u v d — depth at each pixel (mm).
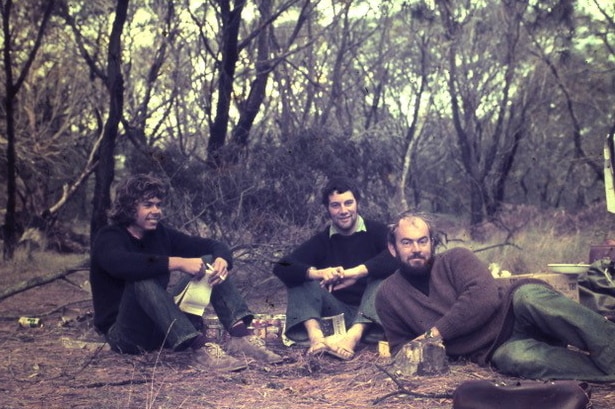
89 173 16172
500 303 4707
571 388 3611
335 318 5578
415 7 15227
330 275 5492
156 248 5570
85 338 6281
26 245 14977
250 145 9945
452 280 4887
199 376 4789
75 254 15539
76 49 16031
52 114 17719
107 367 5090
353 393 4273
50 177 18406
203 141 13438
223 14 10453
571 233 13086
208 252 5605
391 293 5113
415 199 16516
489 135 20688
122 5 8594
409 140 15734
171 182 8758
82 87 17234
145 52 15945
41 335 6531
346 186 5879
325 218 8727
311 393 4320
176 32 13445
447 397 4039
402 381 4469
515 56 18188
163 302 5105
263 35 12031
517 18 17438
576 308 4367
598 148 21422
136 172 9055
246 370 4934
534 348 4434
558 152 22594
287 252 8578
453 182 21109
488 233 13836
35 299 9203
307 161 8781
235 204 8758
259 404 4082
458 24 16797
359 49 16500
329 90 13852
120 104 8648
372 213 9094
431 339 4660
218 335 5840
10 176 13570
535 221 14508
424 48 16859
